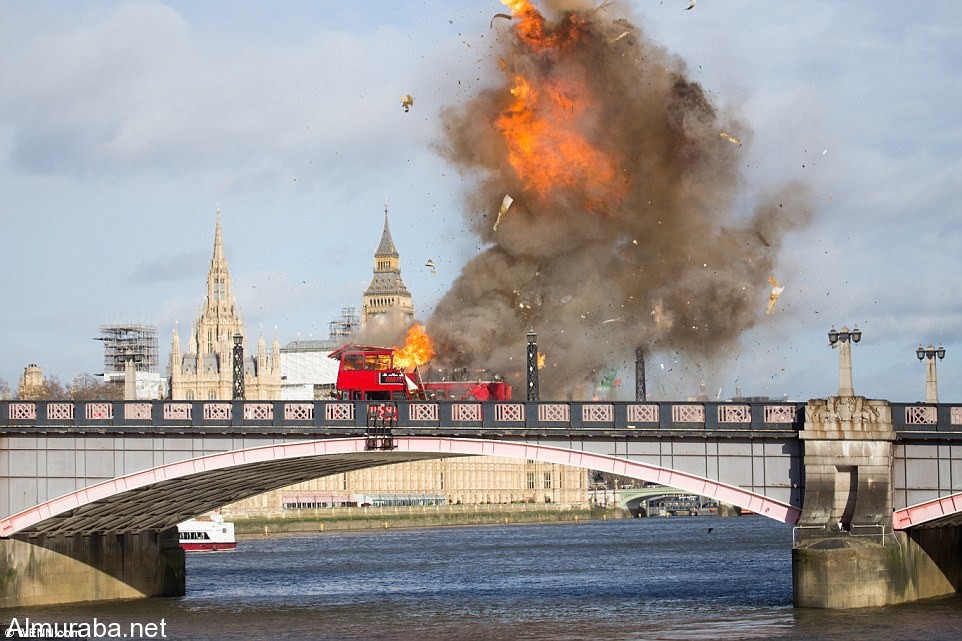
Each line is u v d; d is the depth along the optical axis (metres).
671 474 113.19
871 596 110.81
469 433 114.31
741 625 110.56
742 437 112.75
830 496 111.12
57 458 121.44
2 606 125.00
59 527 128.25
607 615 123.19
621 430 113.06
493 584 172.38
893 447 112.44
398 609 132.50
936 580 121.38
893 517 112.94
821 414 110.94
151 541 142.50
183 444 119.50
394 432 115.19
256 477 130.50
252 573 198.25
